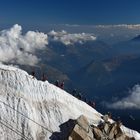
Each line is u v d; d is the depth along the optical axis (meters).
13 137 101.94
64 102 121.31
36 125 107.81
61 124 111.25
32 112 110.50
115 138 107.88
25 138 102.75
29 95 115.38
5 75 117.75
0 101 109.62
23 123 106.31
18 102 111.12
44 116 111.81
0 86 114.44
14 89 114.88
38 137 104.62
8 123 105.19
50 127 109.00
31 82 119.00
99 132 104.25
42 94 118.19
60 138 105.50
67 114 116.06
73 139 99.19
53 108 115.88
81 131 100.25
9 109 108.62
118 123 111.69
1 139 100.12
